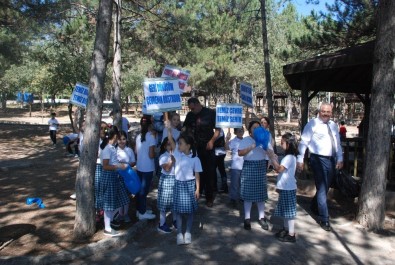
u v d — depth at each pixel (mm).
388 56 5820
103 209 5359
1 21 16672
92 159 5238
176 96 5816
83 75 19672
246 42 32156
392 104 5891
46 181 9109
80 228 5211
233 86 39812
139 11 12414
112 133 5309
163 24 13664
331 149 6016
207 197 7156
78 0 12836
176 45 17094
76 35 17250
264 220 6027
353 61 7227
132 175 5375
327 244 5395
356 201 7488
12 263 4426
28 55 25250
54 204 6984
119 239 5184
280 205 5422
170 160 5520
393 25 5777
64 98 66000
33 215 6270
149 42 16547
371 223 5930
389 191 7160
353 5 11773
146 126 6164
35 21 15578
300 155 6055
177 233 5309
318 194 6055
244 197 5855
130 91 37938
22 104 57844
